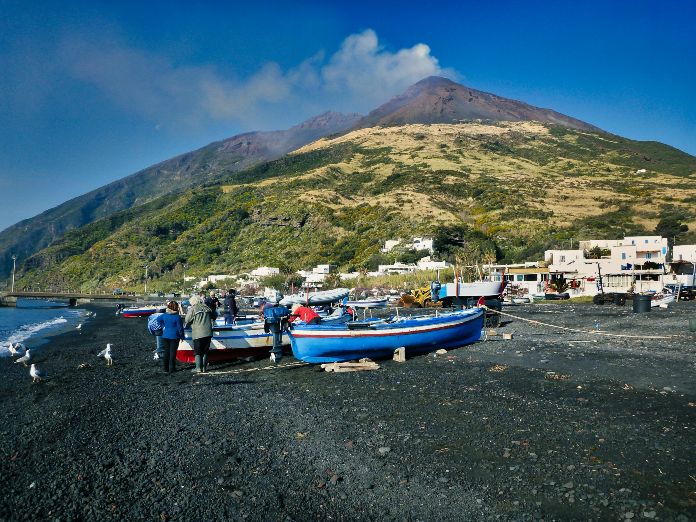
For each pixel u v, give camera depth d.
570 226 116.12
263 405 11.20
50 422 10.56
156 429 9.73
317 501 6.42
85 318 54.84
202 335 15.61
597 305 41.91
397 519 5.90
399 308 41.12
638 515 5.69
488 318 25.09
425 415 9.77
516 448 7.80
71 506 6.50
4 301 94.69
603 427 8.61
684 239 98.38
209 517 6.09
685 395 10.62
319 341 16.03
